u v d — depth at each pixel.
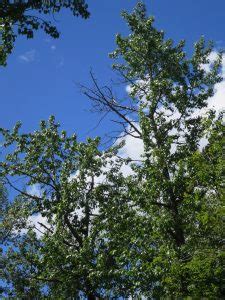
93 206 23.91
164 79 22.41
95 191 23.80
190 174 18.53
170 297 17.44
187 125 21.53
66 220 24.42
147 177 20.20
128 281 20.44
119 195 22.03
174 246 17.92
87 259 22.48
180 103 21.75
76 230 24.64
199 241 16.31
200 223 16.59
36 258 24.64
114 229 20.42
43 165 25.66
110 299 21.69
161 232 18.42
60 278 23.92
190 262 14.93
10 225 26.80
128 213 20.31
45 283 26.23
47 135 26.11
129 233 19.89
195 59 22.83
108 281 21.17
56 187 25.38
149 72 23.36
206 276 15.09
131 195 20.48
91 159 24.45
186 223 18.08
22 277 26.19
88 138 25.64
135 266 18.73
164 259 16.95
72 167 25.33
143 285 18.83
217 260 14.98
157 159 19.95
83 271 22.78
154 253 18.19
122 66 23.64
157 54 23.23
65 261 23.31
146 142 20.72
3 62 13.38
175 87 22.09
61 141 26.03
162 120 21.66
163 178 19.59
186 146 20.92
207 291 15.05
